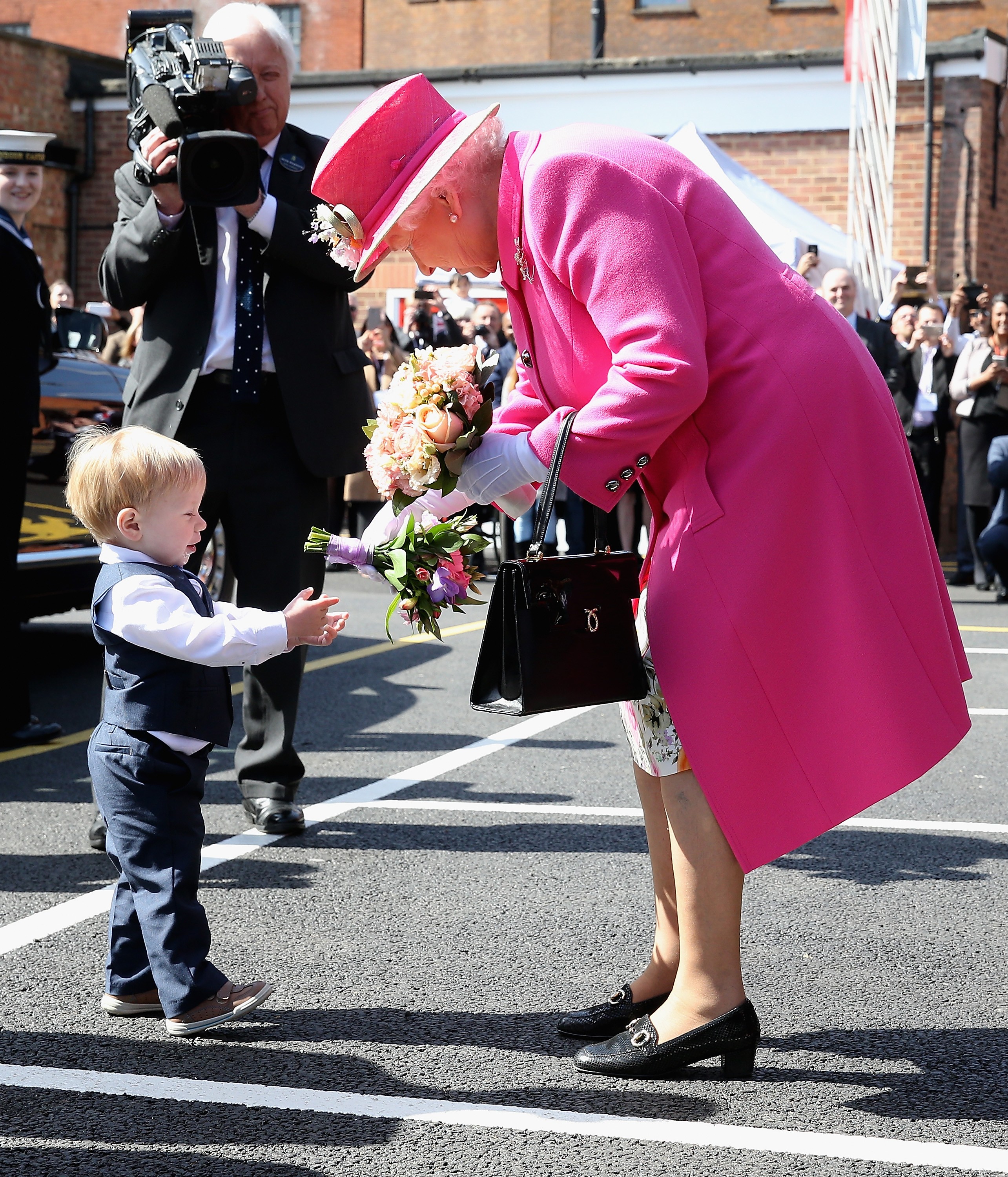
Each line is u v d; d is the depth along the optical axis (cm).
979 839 462
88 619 977
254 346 448
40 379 656
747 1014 287
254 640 306
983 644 848
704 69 1620
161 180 427
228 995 312
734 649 271
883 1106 277
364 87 1728
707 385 266
